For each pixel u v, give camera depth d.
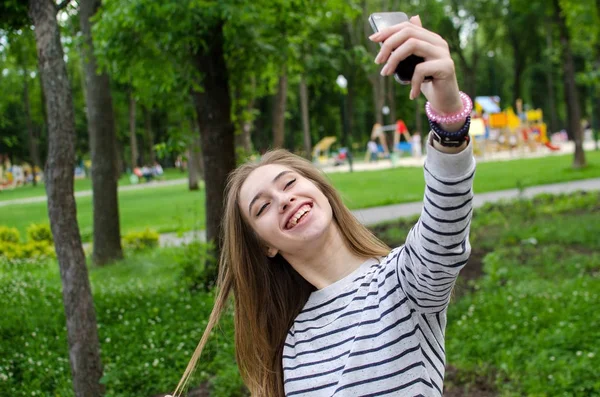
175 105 9.02
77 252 4.36
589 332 5.07
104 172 10.68
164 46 7.39
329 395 1.65
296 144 53.31
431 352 1.63
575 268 7.56
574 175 19.33
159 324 6.21
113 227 10.75
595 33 16.16
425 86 1.37
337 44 9.34
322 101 50.22
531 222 11.17
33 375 5.24
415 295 1.60
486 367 4.76
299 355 1.74
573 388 4.22
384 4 38.03
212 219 7.94
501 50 51.62
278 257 1.94
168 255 10.95
